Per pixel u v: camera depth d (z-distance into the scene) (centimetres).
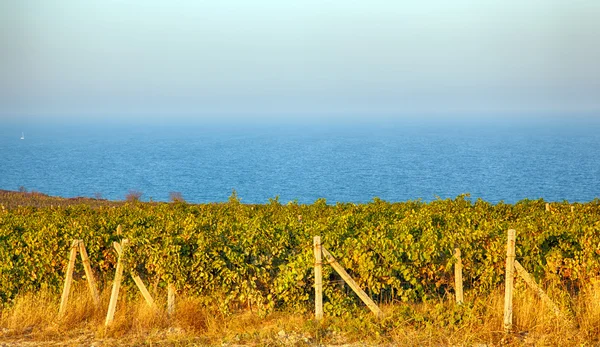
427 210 1772
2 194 5619
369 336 898
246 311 1091
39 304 1099
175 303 1072
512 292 918
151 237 1095
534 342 859
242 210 2095
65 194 10044
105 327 998
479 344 855
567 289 1041
